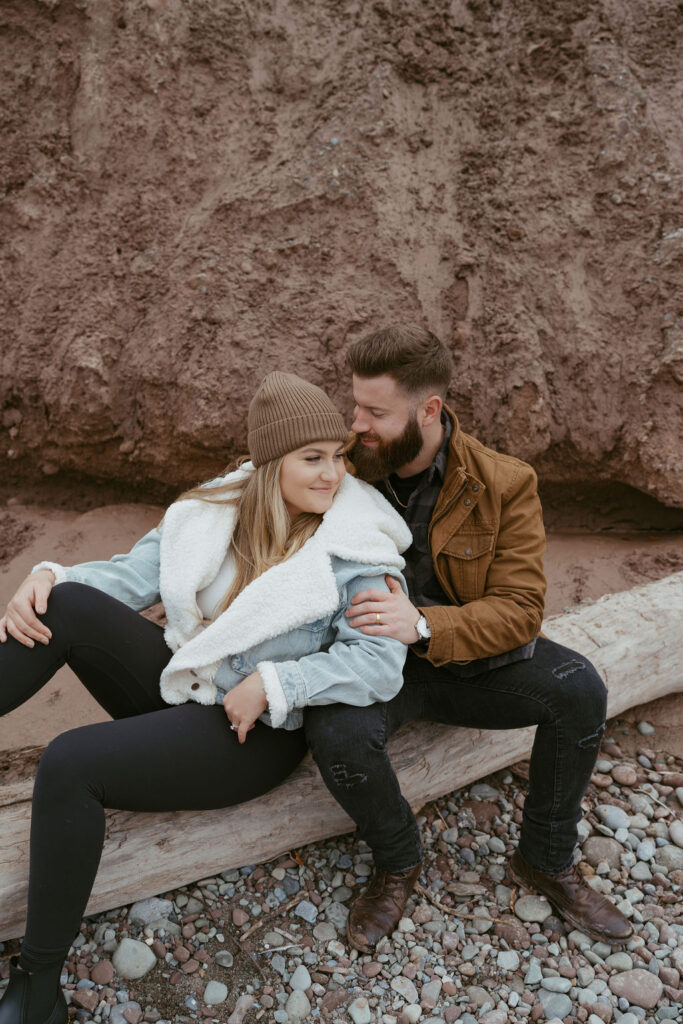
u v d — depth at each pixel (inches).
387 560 77.3
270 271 140.8
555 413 139.4
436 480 84.9
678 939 83.2
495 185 146.0
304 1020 73.6
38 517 150.8
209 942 80.6
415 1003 75.5
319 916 84.0
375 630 74.6
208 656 74.5
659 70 151.0
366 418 81.4
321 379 136.9
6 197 148.9
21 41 151.8
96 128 148.0
